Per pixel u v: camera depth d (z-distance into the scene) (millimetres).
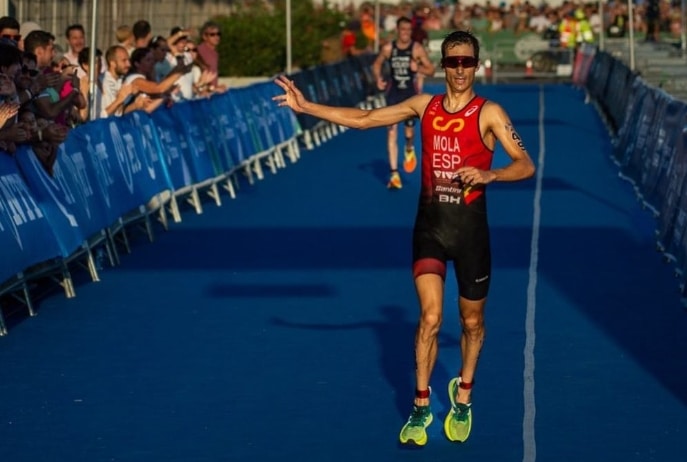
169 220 17609
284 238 16203
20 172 11711
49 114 13047
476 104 7961
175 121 17641
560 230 16688
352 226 17125
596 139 28656
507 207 18625
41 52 14500
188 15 34375
